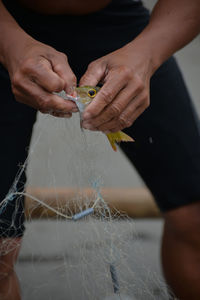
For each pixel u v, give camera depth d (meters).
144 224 4.80
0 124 2.91
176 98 3.18
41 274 3.22
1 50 2.44
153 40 2.51
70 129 2.59
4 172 2.86
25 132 3.00
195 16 2.65
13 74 2.31
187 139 3.21
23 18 2.97
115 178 5.41
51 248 3.59
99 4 2.93
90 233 2.52
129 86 2.24
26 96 2.26
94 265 2.51
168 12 2.64
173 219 3.30
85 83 2.30
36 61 2.20
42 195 3.36
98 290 2.53
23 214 2.90
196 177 3.22
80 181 2.52
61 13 2.93
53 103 2.19
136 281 2.61
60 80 2.17
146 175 3.30
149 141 3.17
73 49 3.02
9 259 2.82
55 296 3.05
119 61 2.31
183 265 3.29
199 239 3.25
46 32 2.97
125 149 3.26
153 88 3.10
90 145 2.61
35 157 2.65
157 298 2.74
